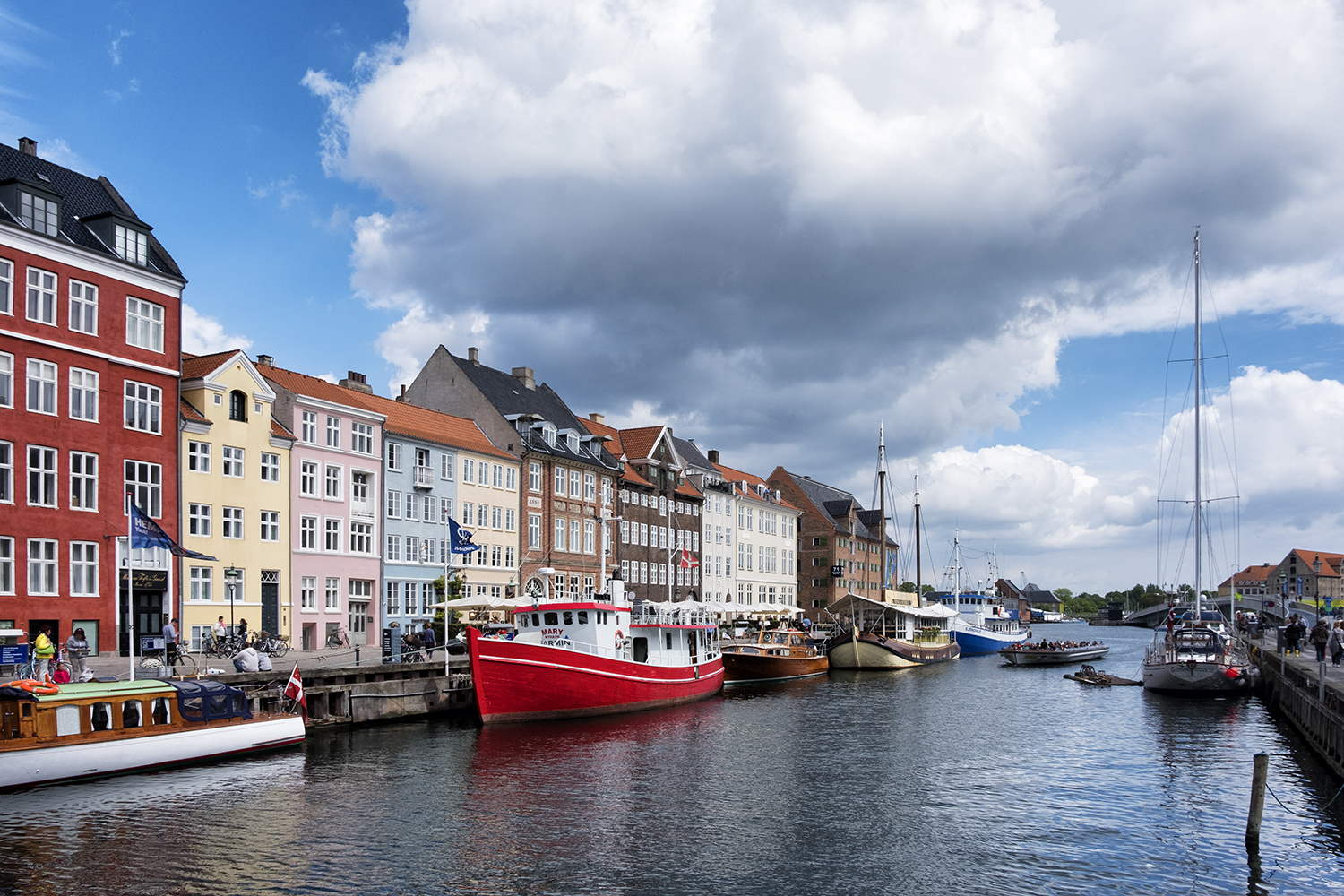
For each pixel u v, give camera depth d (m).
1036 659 76.25
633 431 87.12
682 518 89.44
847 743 34.62
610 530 77.62
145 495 41.81
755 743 34.31
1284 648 47.97
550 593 69.00
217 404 45.91
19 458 37.06
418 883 18.36
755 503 105.00
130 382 41.47
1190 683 49.31
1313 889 18.64
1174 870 19.69
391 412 58.94
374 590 54.69
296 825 21.92
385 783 26.22
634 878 18.95
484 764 29.05
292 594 49.22
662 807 24.38
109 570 39.81
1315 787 27.27
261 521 47.91
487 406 68.50
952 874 19.42
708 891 18.33
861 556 128.38
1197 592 56.66
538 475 69.50
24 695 24.77
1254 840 20.78
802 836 21.95
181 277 43.97
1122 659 85.19
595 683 39.25
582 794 25.56
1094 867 19.86
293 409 50.19
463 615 51.88
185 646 43.09
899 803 25.17
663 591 84.94
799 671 62.47
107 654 39.28
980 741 35.12
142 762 26.50
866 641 69.44
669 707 44.12
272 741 30.20
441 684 38.91
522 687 36.81
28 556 37.06
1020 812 24.28
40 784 24.53
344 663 39.66
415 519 58.25
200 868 18.86
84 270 39.91
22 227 37.50
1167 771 29.39
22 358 37.41
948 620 85.75
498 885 18.38
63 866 18.78
